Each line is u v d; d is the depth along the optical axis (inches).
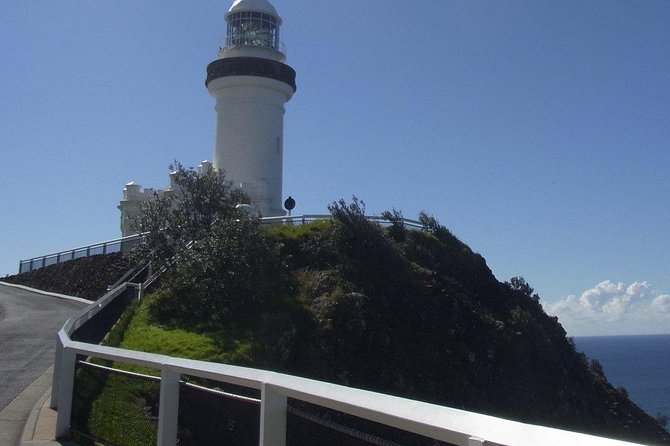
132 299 925.8
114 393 298.0
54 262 1585.9
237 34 1581.0
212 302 846.5
